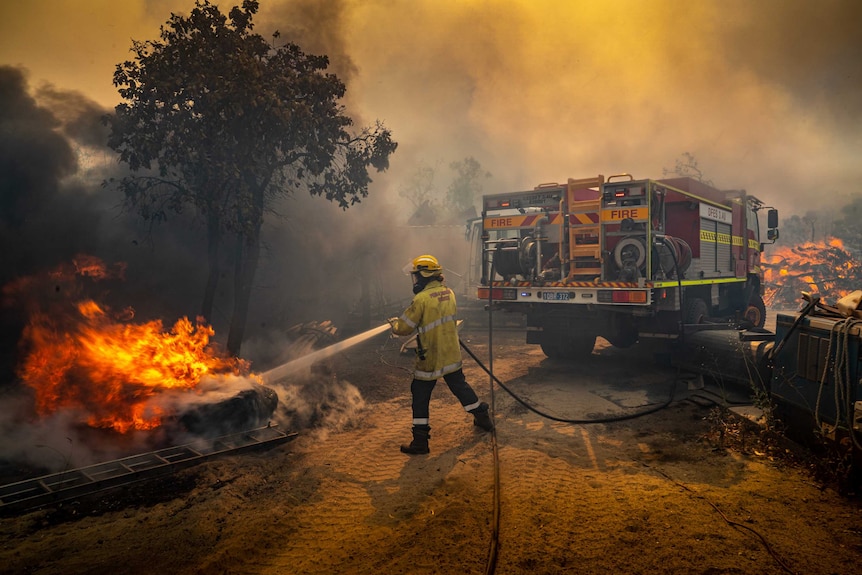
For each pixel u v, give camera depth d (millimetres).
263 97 5906
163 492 3791
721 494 3537
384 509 3547
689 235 7945
